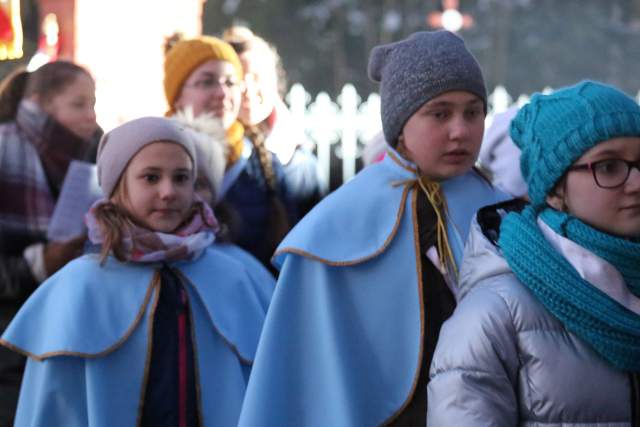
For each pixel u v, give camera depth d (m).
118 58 19.33
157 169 8.42
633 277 6.07
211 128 10.01
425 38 7.46
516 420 6.02
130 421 8.12
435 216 7.69
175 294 8.48
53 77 10.39
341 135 29.59
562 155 6.20
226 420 8.34
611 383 5.90
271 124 11.91
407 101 7.39
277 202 11.04
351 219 7.68
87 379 8.12
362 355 7.51
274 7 71.50
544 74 70.88
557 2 71.38
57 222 10.19
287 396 7.57
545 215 6.31
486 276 6.25
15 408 10.14
